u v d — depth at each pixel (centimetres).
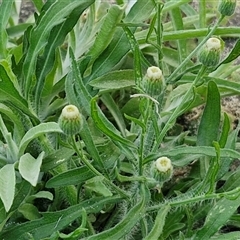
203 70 18
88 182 20
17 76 22
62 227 20
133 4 25
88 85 23
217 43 18
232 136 22
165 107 24
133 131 24
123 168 22
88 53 23
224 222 19
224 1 19
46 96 23
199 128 21
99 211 21
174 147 22
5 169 19
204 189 21
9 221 22
